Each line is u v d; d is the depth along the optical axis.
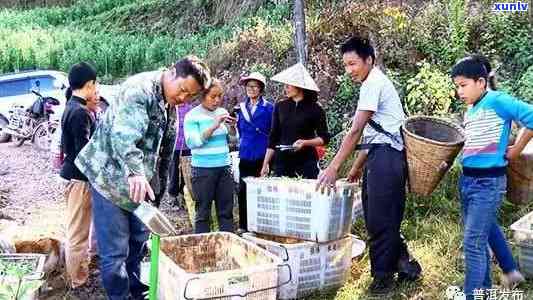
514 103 3.73
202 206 5.27
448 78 7.44
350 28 9.26
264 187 4.73
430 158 4.16
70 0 27.08
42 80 13.04
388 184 4.29
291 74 5.39
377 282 4.47
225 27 16.30
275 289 3.90
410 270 4.57
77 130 4.48
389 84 4.35
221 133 5.29
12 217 7.03
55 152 5.49
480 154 3.81
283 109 5.51
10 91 12.79
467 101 3.90
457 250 5.02
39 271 4.20
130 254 4.30
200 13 18.67
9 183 8.78
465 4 8.69
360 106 4.27
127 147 3.66
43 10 24.92
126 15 20.86
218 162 5.23
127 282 4.07
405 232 5.53
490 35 8.34
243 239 4.35
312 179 5.14
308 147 5.50
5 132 11.84
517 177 5.02
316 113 5.46
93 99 4.73
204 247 4.45
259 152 5.71
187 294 3.67
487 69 3.96
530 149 5.03
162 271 4.00
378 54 8.59
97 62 16.70
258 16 13.95
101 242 4.00
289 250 4.44
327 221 4.48
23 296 3.62
